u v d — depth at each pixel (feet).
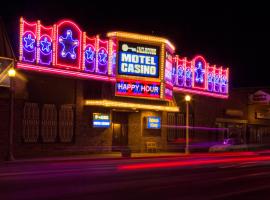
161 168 80.43
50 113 105.40
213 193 49.16
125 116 131.64
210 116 157.99
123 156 109.50
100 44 115.24
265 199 45.19
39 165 83.56
